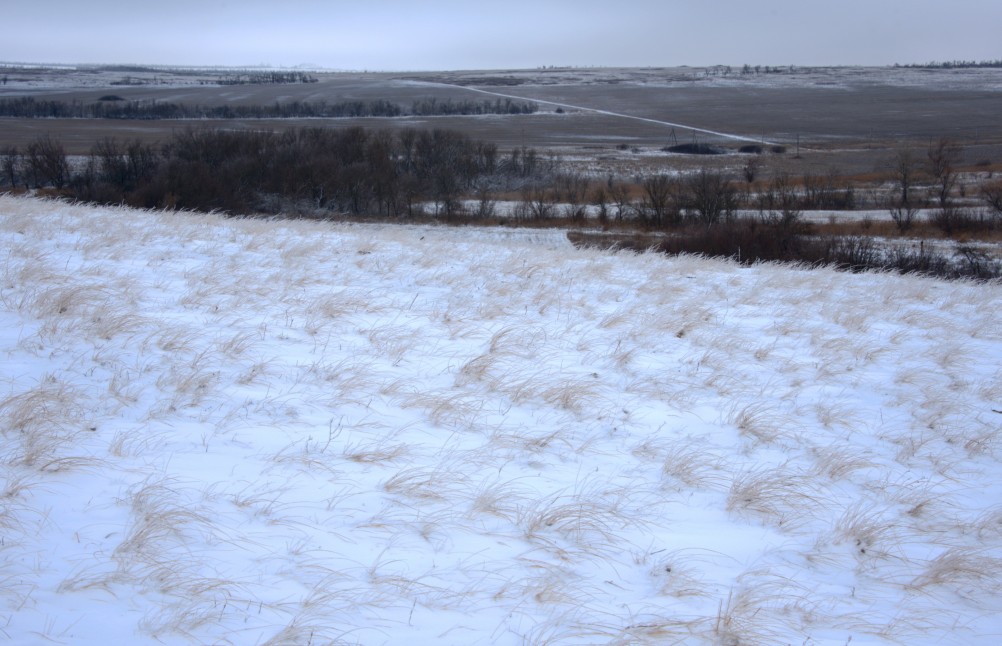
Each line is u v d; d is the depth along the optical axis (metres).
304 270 10.42
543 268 11.75
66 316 7.54
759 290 11.55
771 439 6.54
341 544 4.54
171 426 5.71
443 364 7.46
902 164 52.19
